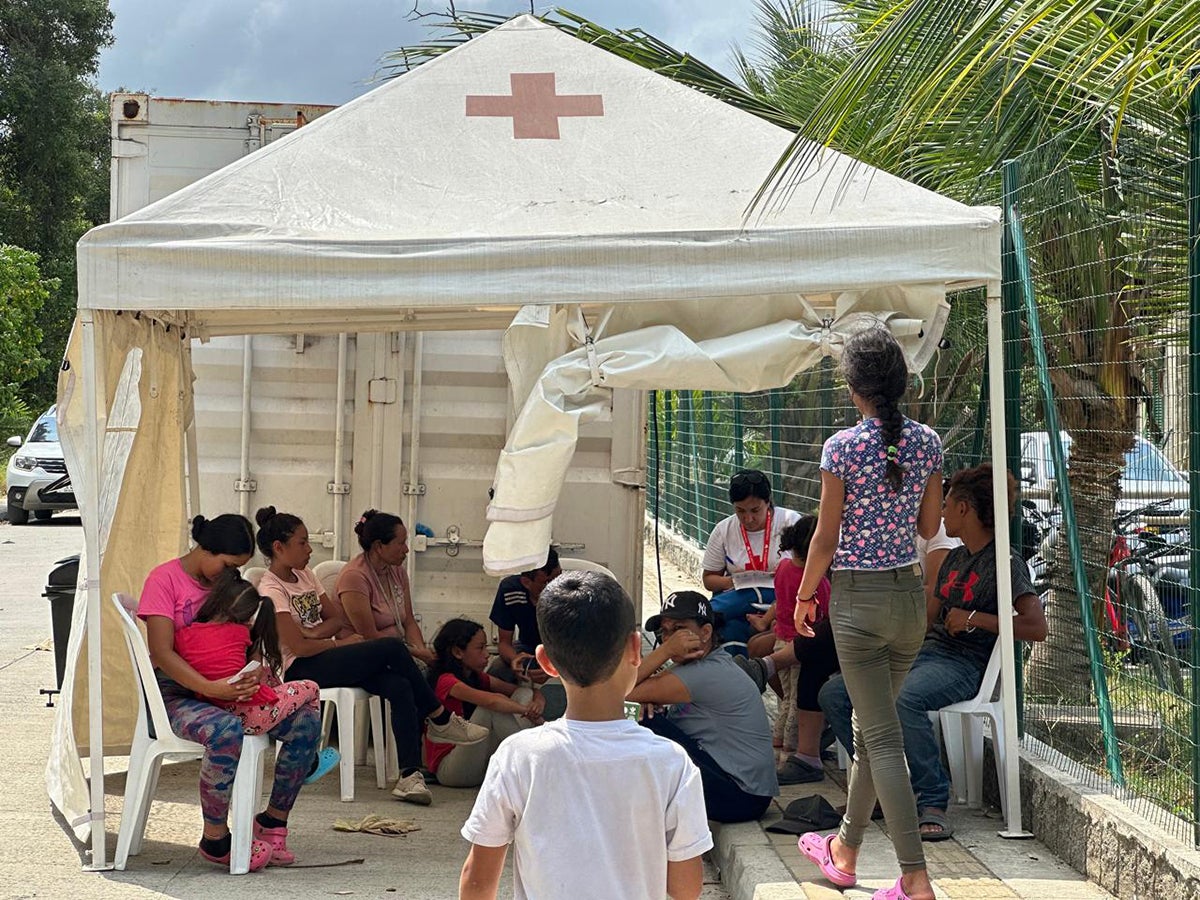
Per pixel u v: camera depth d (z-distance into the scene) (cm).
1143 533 534
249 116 773
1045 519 601
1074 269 583
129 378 634
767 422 1146
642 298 518
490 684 698
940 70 400
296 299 516
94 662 521
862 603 433
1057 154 593
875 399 439
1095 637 530
